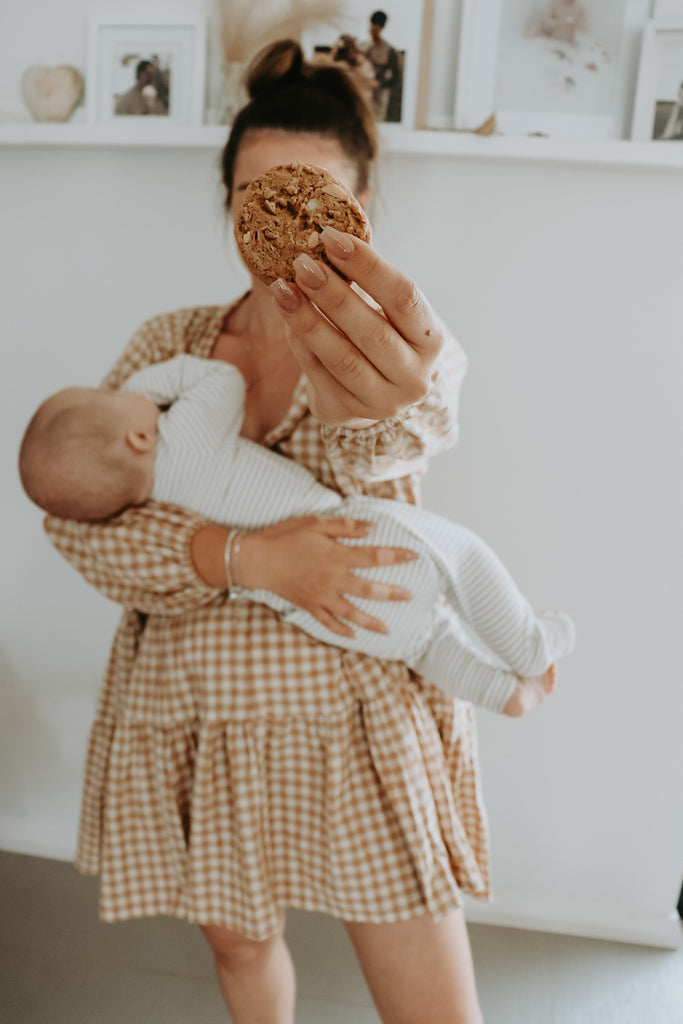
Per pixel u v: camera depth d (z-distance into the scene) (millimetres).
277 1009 1095
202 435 972
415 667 1017
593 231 1402
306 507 972
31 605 1752
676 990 1496
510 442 1498
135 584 962
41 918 1624
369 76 1385
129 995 1441
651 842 1602
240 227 649
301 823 983
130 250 1554
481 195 1416
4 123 1513
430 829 953
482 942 1609
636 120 1312
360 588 919
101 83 1476
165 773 1001
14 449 1681
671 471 1466
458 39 1378
